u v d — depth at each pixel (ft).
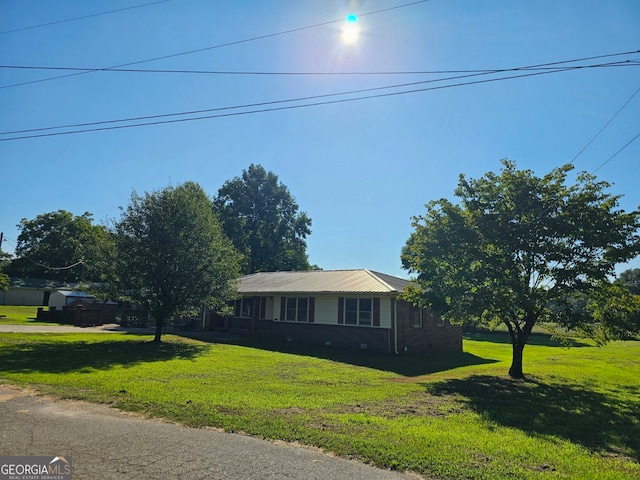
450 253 40.83
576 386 38.11
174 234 54.90
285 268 173.06
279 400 25.46
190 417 20.31
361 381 35.58
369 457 15.66
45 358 38.93
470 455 16.47
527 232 37.93
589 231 36.42
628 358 67.21
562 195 38.52
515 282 35.94
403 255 44.65
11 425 18.26
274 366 41.47
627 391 36.55
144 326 88.58
